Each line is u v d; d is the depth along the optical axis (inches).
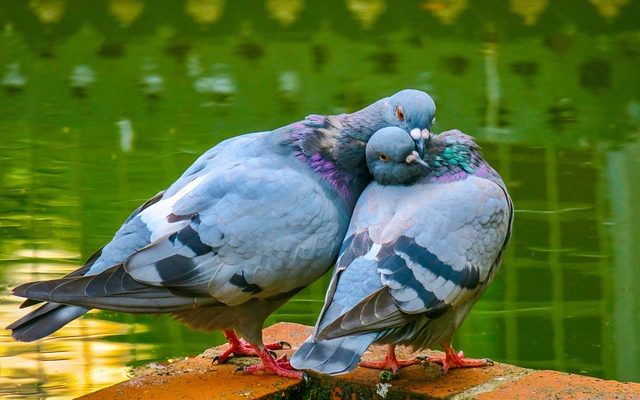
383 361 307.9
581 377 296.7
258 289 296.7
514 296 440.5
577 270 456.4
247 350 323.0
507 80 682.2
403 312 271.3
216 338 410.0
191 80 677.3
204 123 606.2
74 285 277.7
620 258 463.2
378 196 297.7
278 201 296.8
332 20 788.0
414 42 747.4
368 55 723.4
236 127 599.5
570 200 517.3
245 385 298.8
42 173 542.6
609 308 427.8
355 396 299.1
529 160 565.9
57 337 404.8
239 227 293.0
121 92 657.6
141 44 744.3
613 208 507.2
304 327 348.2
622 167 551.8
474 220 285.9
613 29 762.2
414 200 290.5
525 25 773.9
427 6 805.9
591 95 658.8
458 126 615.8
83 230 480.7
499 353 397.1
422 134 303.6
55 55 724.7
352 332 263.7
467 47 737.0
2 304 419.5
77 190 521.0
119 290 281.9
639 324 417.1
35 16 788.6
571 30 762.2
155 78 682.8
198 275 290.2
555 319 421.1
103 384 364.8
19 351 390.9
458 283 280.7
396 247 278.2
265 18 792.3
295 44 743.7
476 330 415.8
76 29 768.9
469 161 301.4
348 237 292.7
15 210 501.4
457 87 669.9
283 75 687.7
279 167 305.3
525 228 491.5
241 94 652.7
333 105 633.0
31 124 610.5
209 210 294.7
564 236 482.9
